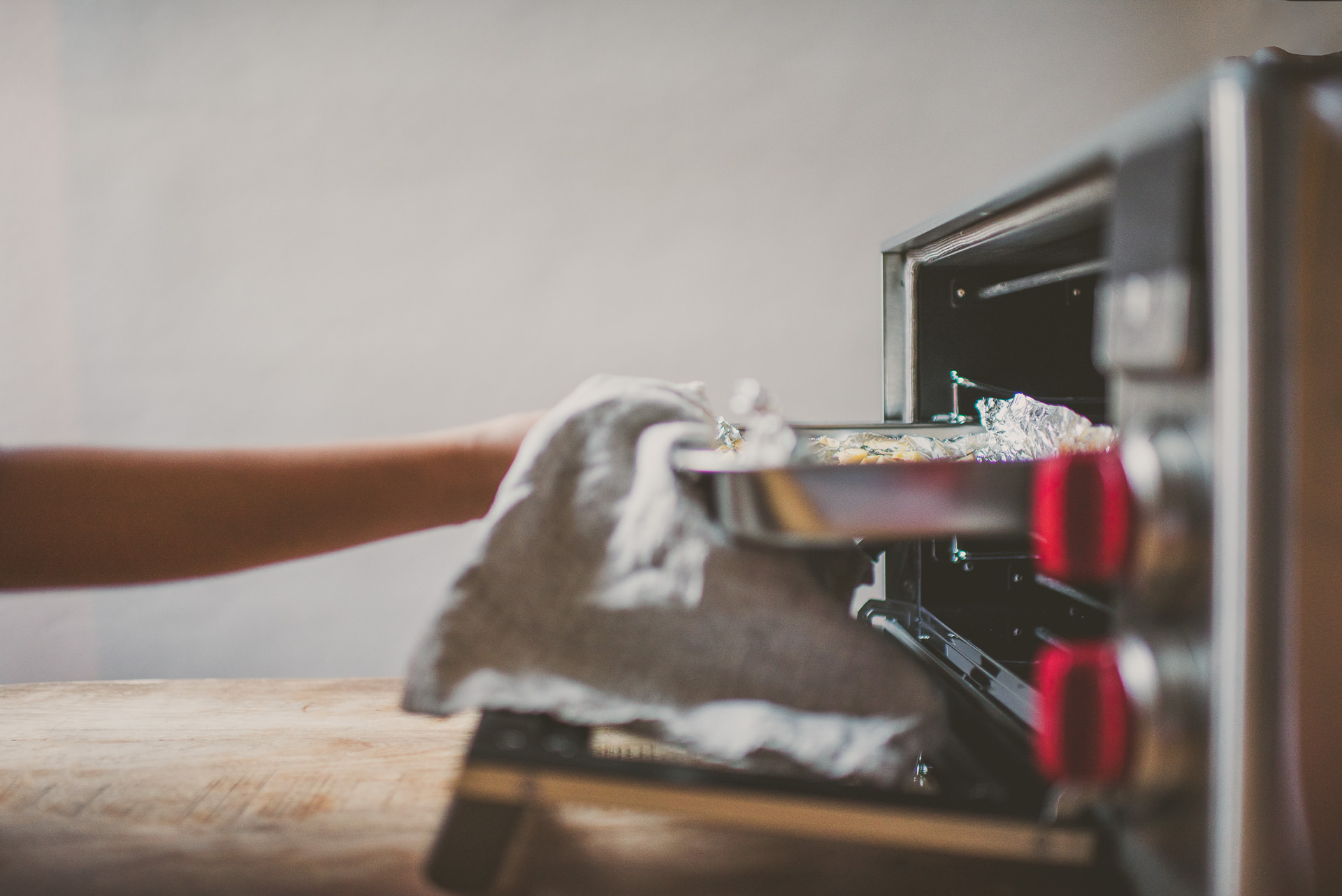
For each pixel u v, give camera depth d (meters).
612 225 1.59
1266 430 0.29
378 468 0.52
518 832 0.40
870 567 0.49
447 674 0.41
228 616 1.67
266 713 0.68
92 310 1.58
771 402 0.46
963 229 0.66
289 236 1.58
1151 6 1.56
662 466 0.43
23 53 1.53
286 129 1.57
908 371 0.82
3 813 0.52
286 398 1.61
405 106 1.57
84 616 1.64
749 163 1.58
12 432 1.60
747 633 0.42
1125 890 0.36
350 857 0.46
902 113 1.58
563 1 1.55
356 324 1.60
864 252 1.60
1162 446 0.32
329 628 1.68
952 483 0.35
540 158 1.58
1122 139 0.34
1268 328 0.29
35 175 1.56
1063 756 0.34
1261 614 0.29
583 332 1.61
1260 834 0.30
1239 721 0.30
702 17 1.56
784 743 0.40
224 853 0.47
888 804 0.38
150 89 1.55
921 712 0.42
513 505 0.42
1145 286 0.32
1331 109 0.29
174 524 0.50
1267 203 0.29
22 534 0.49
